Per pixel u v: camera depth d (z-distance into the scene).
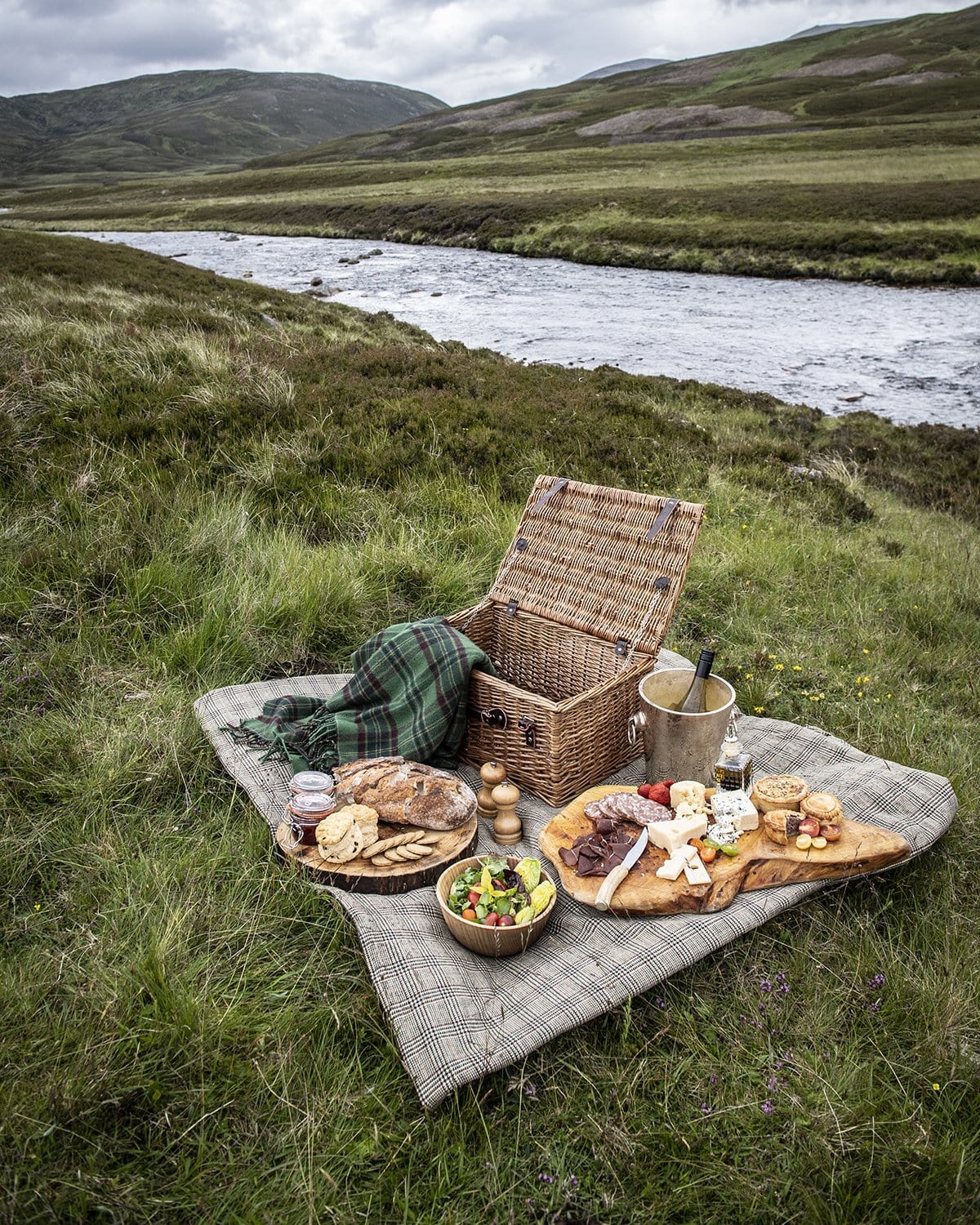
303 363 10.75
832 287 28.52
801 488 8.92
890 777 3.40
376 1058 2.30
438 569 5.41
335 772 3.19
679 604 5.67
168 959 2.46
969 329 22.00
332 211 52.25
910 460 11.63
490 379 11.70
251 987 2.46
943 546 7.66
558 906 2.80
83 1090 2.05
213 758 3.52
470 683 3.53
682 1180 2.02
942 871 3.05
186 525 5.35
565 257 36.56
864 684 4.69
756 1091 2.25
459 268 34.78
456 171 69.94
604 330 22.55
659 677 3.52
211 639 4.38
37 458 6.07
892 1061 2.35
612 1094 2.22
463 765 3.66
